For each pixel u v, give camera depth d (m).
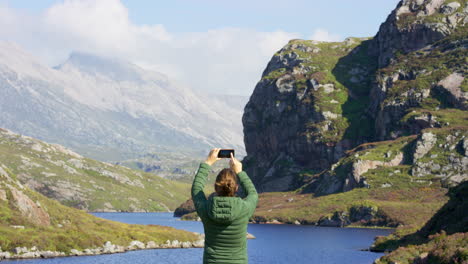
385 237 96.50
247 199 6.93
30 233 77.19
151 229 108.56
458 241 42.75
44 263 66.44
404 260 50.22
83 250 80.06
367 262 76.75
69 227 88.19
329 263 79.81
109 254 81.56
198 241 104.62
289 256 93.69
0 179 82.81
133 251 87.31
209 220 6.73
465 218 65.44
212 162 7.55
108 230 95.38
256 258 90.62
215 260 6.68
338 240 125.62
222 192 6.92
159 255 83.50
